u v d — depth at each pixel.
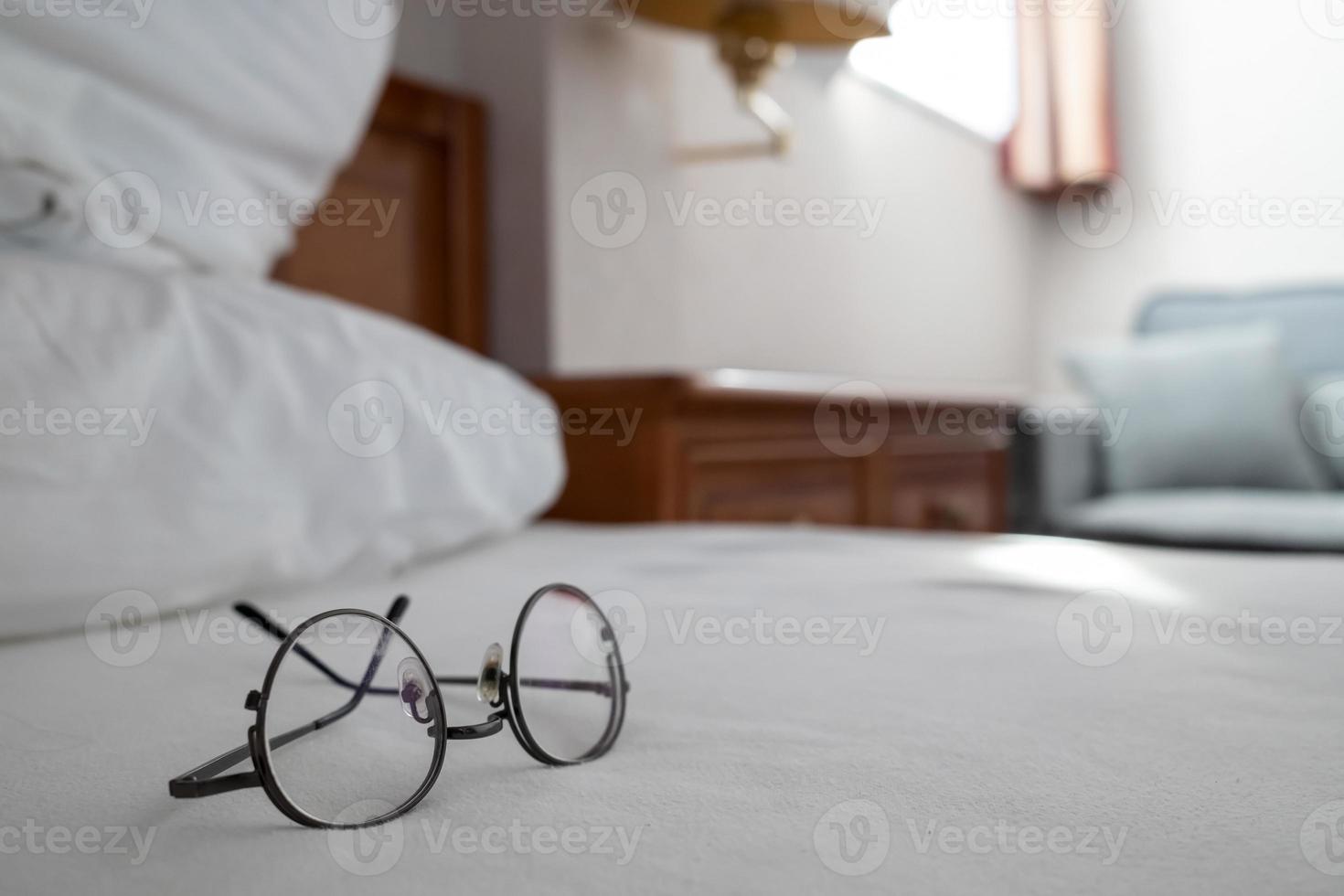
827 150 2.67
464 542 0.92
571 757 0.40
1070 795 0.35
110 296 0.69
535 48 1.74
